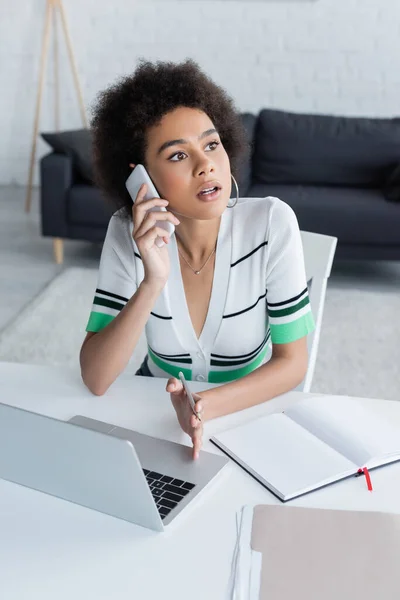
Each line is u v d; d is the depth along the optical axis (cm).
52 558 97
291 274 148
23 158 582
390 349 322
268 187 429
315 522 103
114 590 92
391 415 131
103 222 405
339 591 90
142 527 103
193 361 156
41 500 109
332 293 387
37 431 103
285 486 110
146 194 139
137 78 140
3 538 101
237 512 106
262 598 89
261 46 528
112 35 543
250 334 153
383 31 513
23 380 146
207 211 137
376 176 428
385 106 529
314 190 420
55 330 334
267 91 537
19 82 561
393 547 98
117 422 131
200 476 114
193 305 151
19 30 548
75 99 561
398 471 116
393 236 382
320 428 125
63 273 406
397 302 377
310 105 535
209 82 142
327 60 524
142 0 532
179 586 92
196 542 100
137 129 138
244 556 96
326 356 314
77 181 418
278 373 142
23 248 452
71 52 538
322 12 515
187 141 136
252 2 520
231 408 134
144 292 141
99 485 103
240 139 150
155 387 144
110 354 138
